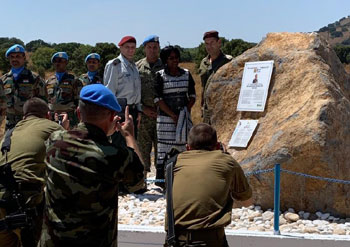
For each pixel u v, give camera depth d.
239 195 3.95
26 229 4.02
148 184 8.93
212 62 8.68
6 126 8.72
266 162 6.56
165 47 7.76
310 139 6.31
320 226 5.93
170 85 7.74
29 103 4.48
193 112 20.03
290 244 5.27
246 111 7.56
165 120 7.82
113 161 3.07
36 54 50.72
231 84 7.87
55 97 9.13
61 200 3.06
